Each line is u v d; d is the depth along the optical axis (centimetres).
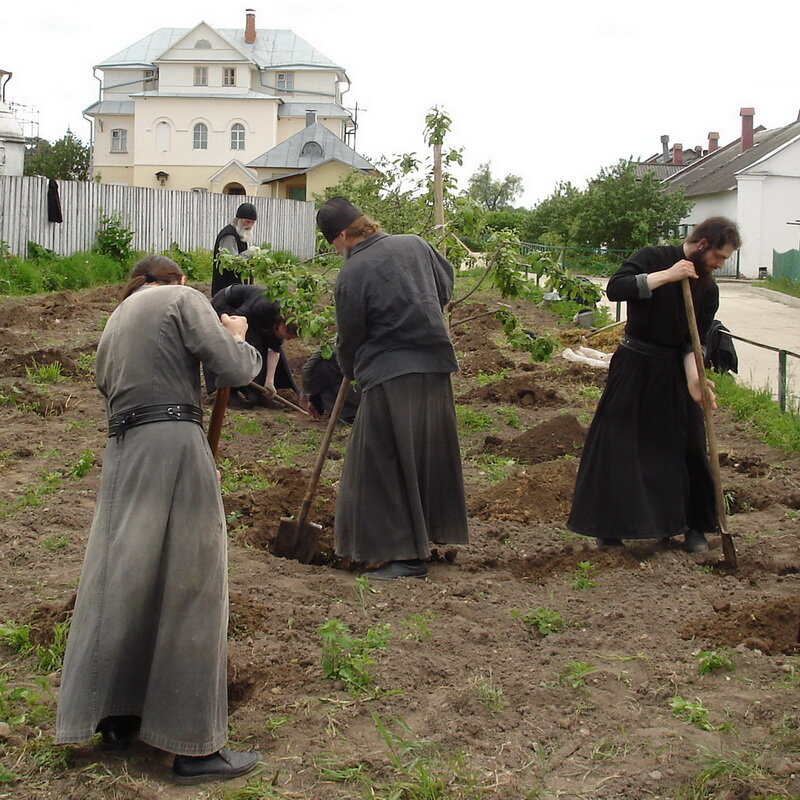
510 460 808
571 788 346
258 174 5747
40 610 479
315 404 925
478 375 1201
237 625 469
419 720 392
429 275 561
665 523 584
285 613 487
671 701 401
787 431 912
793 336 1934
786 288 3086
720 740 377
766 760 360
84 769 356
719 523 567
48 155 6962
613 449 580
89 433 862
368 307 550
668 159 8244
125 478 354
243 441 850
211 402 988
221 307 948
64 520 625
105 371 367
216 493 363
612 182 4225
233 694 423
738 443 911
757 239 4216
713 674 432
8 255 2175
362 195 1099
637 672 434
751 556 584
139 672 355
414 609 503
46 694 410
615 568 568
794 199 4206
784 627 474
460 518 574
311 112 6550
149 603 351
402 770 351
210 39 6612
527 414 997
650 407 577
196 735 347
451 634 471
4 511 639
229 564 561
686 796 340
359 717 394
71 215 2467
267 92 7019
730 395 1076
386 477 552
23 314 1441
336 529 571
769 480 764
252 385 941
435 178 912
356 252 561
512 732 384
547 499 685
